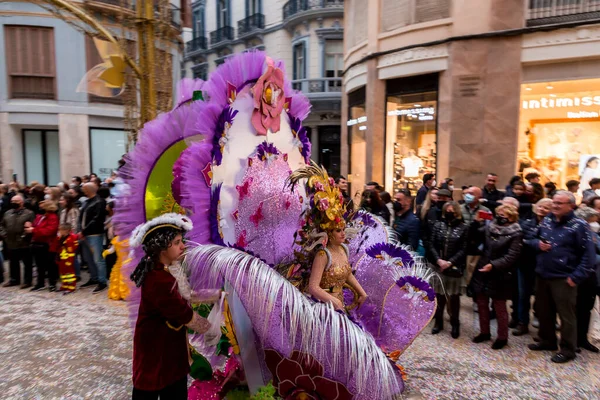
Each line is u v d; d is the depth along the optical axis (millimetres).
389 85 11055
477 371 3902
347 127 13672
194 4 24938
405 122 10734
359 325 2566
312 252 2875
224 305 2494
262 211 2926
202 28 24719
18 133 13539
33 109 13102
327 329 2365
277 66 3053
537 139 9344
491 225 4492
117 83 5664
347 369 2377
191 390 2803
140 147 2744
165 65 5672
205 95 2723
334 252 2939
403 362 4086
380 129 11227
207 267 2334
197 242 2461
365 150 12008
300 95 3385
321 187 2801
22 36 12805
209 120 2543
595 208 5145
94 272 6930
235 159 2729
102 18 6070
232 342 2480
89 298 6262
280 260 3029
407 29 10164
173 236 2270
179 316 2262
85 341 4539
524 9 8578
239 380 2807
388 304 3314
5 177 13242
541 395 3459
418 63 10008
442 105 9625
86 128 13742
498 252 4359
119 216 2719
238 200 2730
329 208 2762
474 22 9039
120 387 3543
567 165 9203
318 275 2783
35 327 4984
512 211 4309
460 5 9180
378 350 2457
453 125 9422
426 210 5758
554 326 4367
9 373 3785
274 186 3051
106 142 14297
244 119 2822
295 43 19172
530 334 4906
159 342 2326
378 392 2402
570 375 3830
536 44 8555
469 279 5293
